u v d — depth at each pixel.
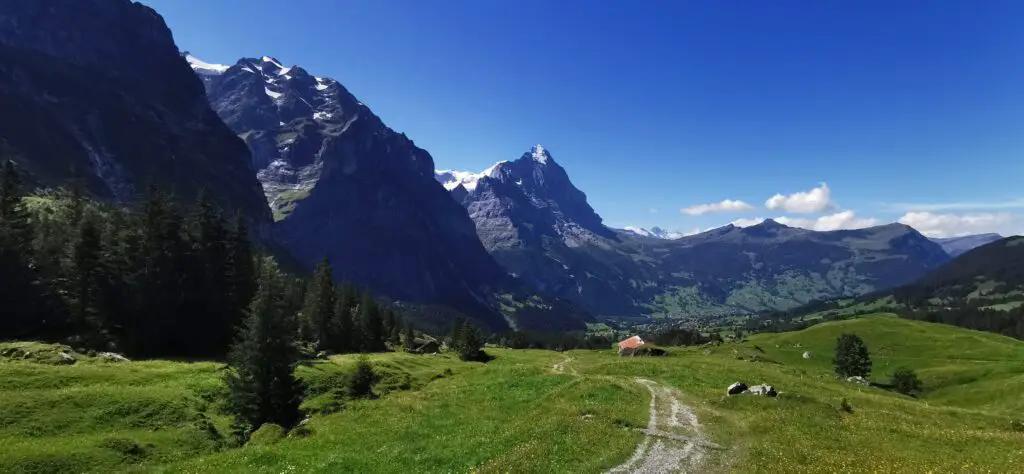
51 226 109.12
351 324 138.12
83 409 48.81
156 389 58.50
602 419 38.75
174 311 104.69
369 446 37.16
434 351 163.25
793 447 31.81
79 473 37.56
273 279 124.50
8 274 89.00
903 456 30.27
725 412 42.72
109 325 96.25
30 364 62.53
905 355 164.00
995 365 127.75
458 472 29.72
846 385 82.38
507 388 59.84
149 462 42.50
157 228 105.12
